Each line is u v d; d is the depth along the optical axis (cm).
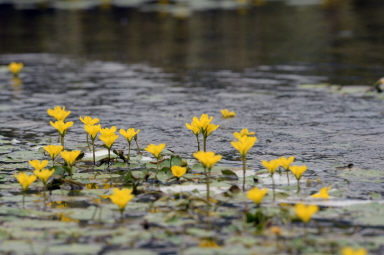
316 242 425
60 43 1928
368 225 461
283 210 490
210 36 2041
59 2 3569
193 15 2747
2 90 1202
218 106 1023
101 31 2220
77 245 421
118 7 3219
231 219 477
